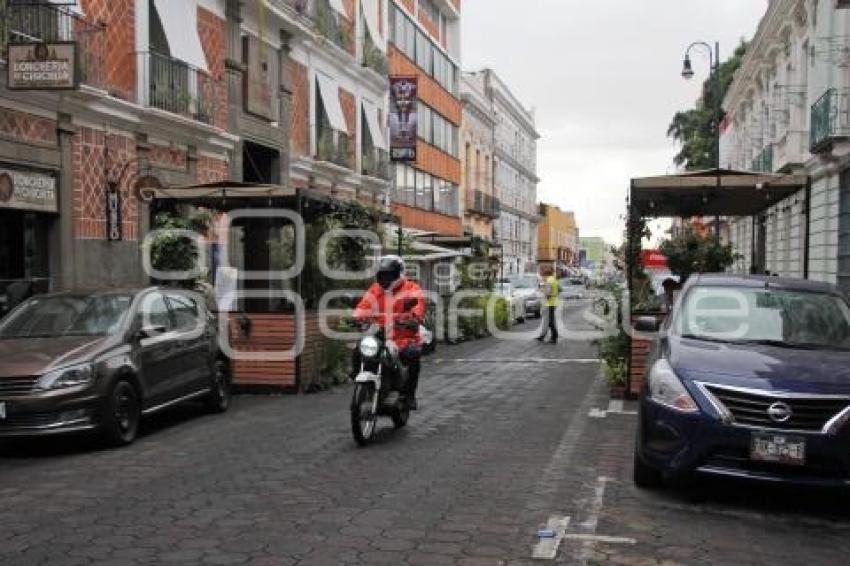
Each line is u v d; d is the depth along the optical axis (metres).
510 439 9.16
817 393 6.09
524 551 5.41
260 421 10.46
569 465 7.87
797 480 6.03
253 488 6.99
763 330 7.44
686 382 6.43
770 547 5.59
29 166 14.18
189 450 8.62
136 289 10.12
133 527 5.89
